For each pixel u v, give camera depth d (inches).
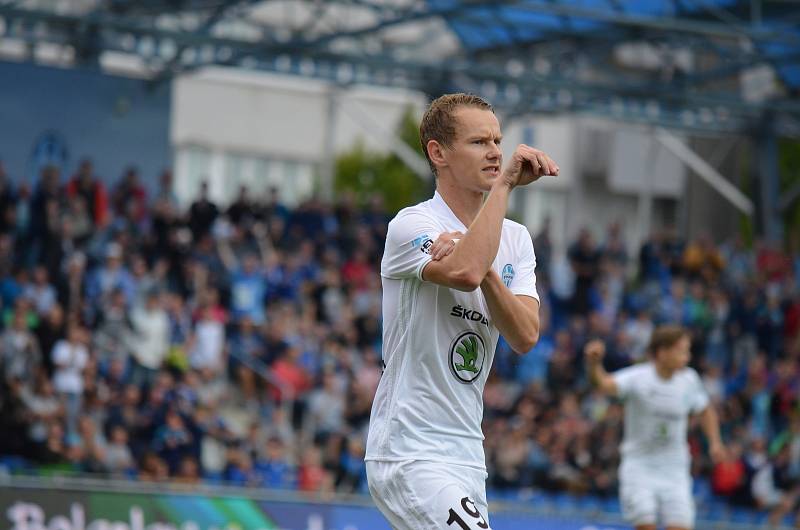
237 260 1438.2
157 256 1380.4
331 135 1859.0
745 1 1489.9
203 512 856.3
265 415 1277.1
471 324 381.1
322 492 1160.2
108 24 1382.9
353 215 1574.8
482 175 381.1
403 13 1441.9
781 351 1646.2
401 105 2418.8
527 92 1574.8
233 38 1456.7
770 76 1856.5
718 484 1344.7
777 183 1891.0
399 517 379.2
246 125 2130.9
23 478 946.1
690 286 1647.4
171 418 1115.3
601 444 1302.9
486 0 1357.0
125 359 1226.6
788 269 1779.0
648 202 2123.5
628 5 1489.9
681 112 1793.8
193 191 2087.8
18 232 1317.7
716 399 1496.1
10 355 1112.8
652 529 801.6
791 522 1331.2
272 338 1321.4
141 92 1571.1
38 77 1521.9
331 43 1568.7
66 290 1277.1
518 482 1231.5
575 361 1471.5
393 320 384.2
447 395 378.6
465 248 358.6
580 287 1594.5
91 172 1521.9
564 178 2373.3
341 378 1314.0
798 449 1375.5
